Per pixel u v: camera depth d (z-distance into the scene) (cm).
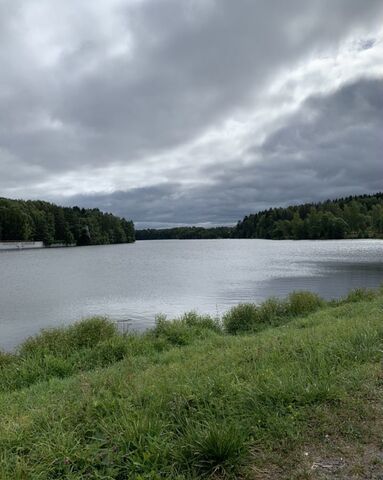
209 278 3497
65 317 1834
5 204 11794
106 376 597
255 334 1061
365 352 558
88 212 16062
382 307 1193
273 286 2847
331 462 316
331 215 14500
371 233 14200
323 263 4919
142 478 296
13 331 1552
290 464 316
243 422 374
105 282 3325
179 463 319
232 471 309
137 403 433
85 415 418
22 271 4550
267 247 10600
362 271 3881
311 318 1193
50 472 326
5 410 528
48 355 855
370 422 371
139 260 6506
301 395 417
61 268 4962
